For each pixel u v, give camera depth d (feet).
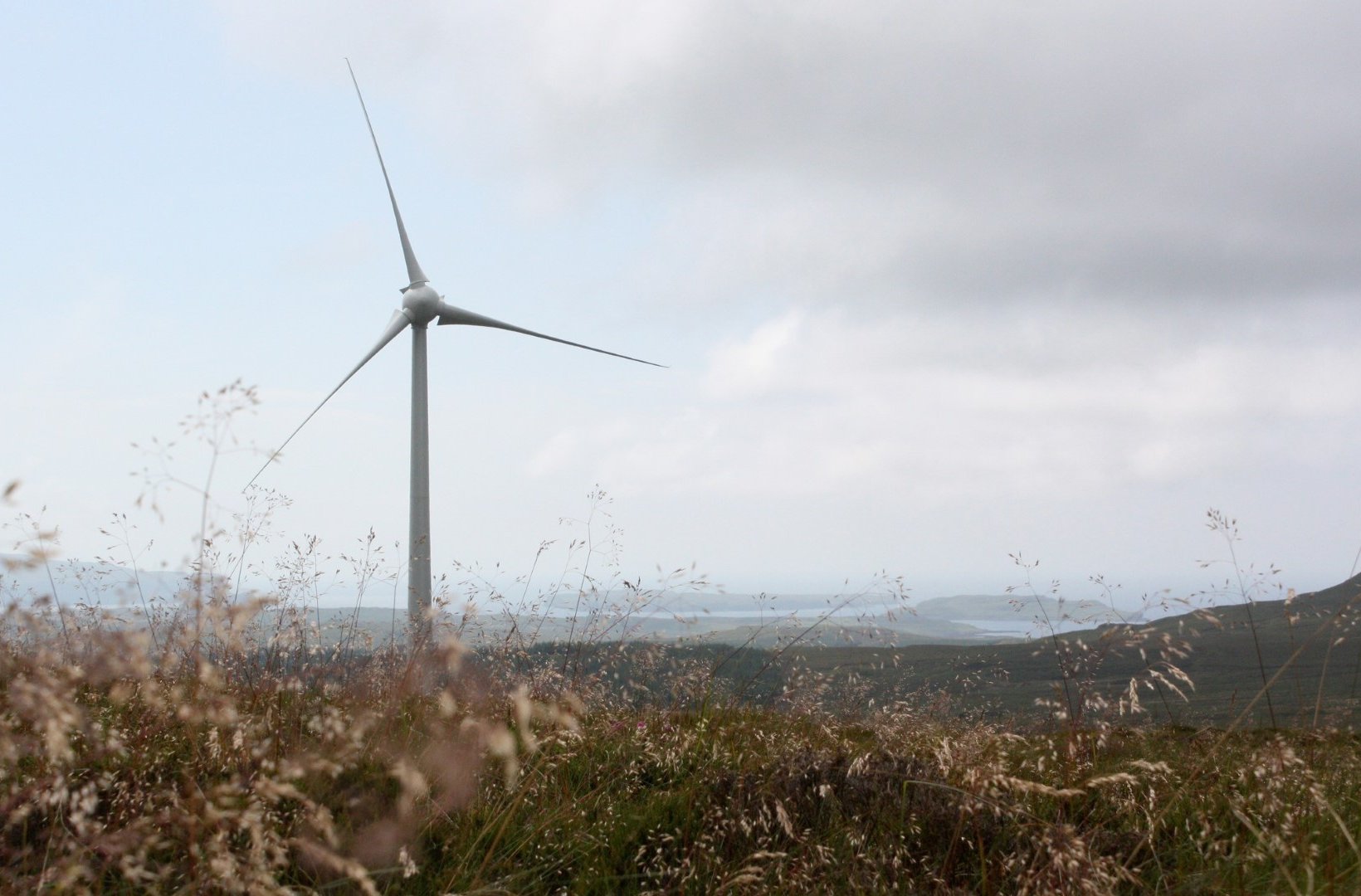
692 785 17.90
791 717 23.36
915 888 14.66
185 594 11.17
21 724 10.88
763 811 15.89
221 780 12.59
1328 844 15.07
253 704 15.01
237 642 11.27
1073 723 18.22
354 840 12.40
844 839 15.75
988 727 22.02
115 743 11.60
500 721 16.78
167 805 12.25
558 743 18.02
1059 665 18.57
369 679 16.61
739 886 13.83
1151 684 17.11
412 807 13.19
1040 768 19.04
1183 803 17.75
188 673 11.24
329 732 12.34
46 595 10.07
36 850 11.38
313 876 12.35
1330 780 17.89
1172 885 14.76
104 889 11.46
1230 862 15.15
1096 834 16.11
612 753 19.92
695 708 22.56
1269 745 17.15
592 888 14.25
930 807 16.85
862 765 18.07
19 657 9.48
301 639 17.03
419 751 14.66
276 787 10.35
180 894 10.52
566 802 16.43
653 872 14.56
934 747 20.76
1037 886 13.50
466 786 14.16
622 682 21.47
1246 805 16.97
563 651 20.94
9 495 7.76
